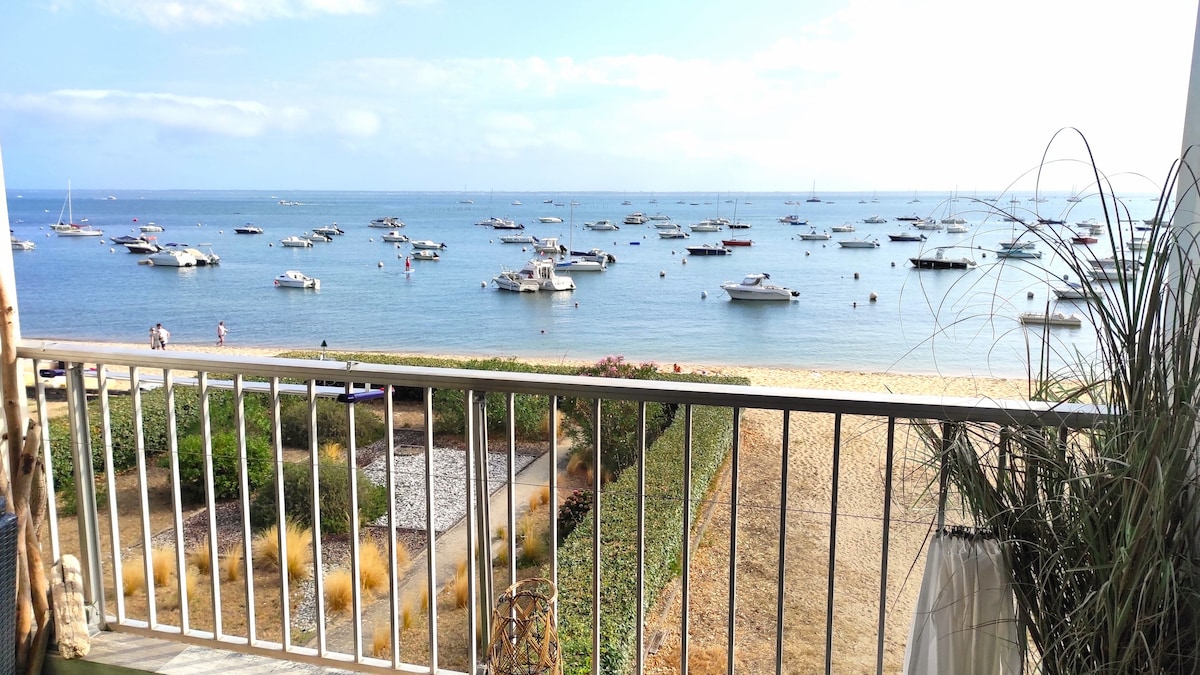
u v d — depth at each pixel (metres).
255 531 4.74
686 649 1.90
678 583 4.25
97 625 2.34
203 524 4.89
